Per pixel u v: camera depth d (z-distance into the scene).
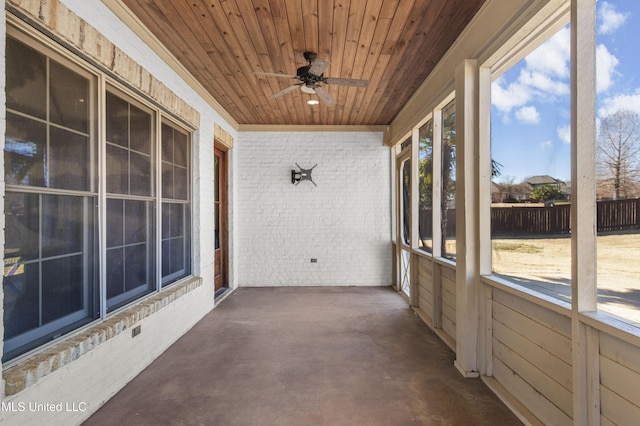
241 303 4.53
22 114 1.67
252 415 2.02
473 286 2.51
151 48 2.79
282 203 5.61
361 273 5.62
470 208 2.52
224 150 5.20
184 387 2.34
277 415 2.02
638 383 1.28
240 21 2.55
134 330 2.46
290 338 3.26
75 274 2.04
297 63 3.29
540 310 1.90
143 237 2.80
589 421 1.49
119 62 2.28
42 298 1.80
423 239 4.20
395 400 2.18
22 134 1.67
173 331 3.13
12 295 1.63
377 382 2.42
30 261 1.73
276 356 2.85
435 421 1.96
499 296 2.34
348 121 5.42
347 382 2.41
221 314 4.03
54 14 1.72
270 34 2.74
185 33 2.74
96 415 2.00
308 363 2.72
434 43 2.90
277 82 3.77
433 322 3.51
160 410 2.06
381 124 5.59
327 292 5.15
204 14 2.46
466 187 2.52
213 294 4.28
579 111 1.54
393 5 2.35
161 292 3.00
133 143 2.63
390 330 3.50
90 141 2.13
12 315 1.63
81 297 2.08
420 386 2.36
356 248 5.62
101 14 2.16
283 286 5.58
